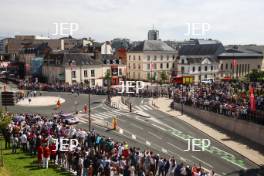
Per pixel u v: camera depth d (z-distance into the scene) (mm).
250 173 31875
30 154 30578
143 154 28312
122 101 68375
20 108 60469
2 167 26719
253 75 88688
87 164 25422
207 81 93125
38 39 153625
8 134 32375
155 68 114500
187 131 47312
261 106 45344
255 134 42750
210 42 142875
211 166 33531
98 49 118062
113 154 27422
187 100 59531
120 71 105188
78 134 32750
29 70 111250
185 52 124938
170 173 25844
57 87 82438
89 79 97688
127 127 48500
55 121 39938
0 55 140500
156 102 69062
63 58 95062
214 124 51250
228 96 54438
